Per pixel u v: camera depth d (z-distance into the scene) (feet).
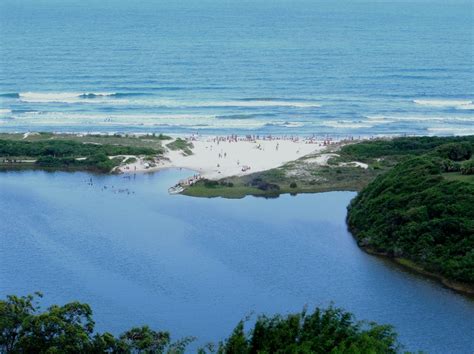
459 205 411.75
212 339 326.85
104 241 436.35
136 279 385.91
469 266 377.71
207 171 583.17
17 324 248.11
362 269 399.65
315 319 233.96
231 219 476.95
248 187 540.11
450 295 368.07
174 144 649.61
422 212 417.49
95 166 591.37
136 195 525.75
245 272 395.55
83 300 361.71
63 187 544.21
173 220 473.67
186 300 363.76
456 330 334.03
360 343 217.77
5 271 393.29
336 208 499.51
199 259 411.95
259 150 639.76
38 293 269.44
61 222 467.93
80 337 242.37
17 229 454.81
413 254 404.57
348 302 361.71
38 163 597.93
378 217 440.04
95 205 503.20
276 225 467.11
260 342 225.15
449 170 473.26
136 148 627.05
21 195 523.70
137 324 339.36
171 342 310.24
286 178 555.69
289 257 415.85
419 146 613.52
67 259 409.49
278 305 359.25
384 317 345.72
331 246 432.66
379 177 490.49
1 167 592.19
